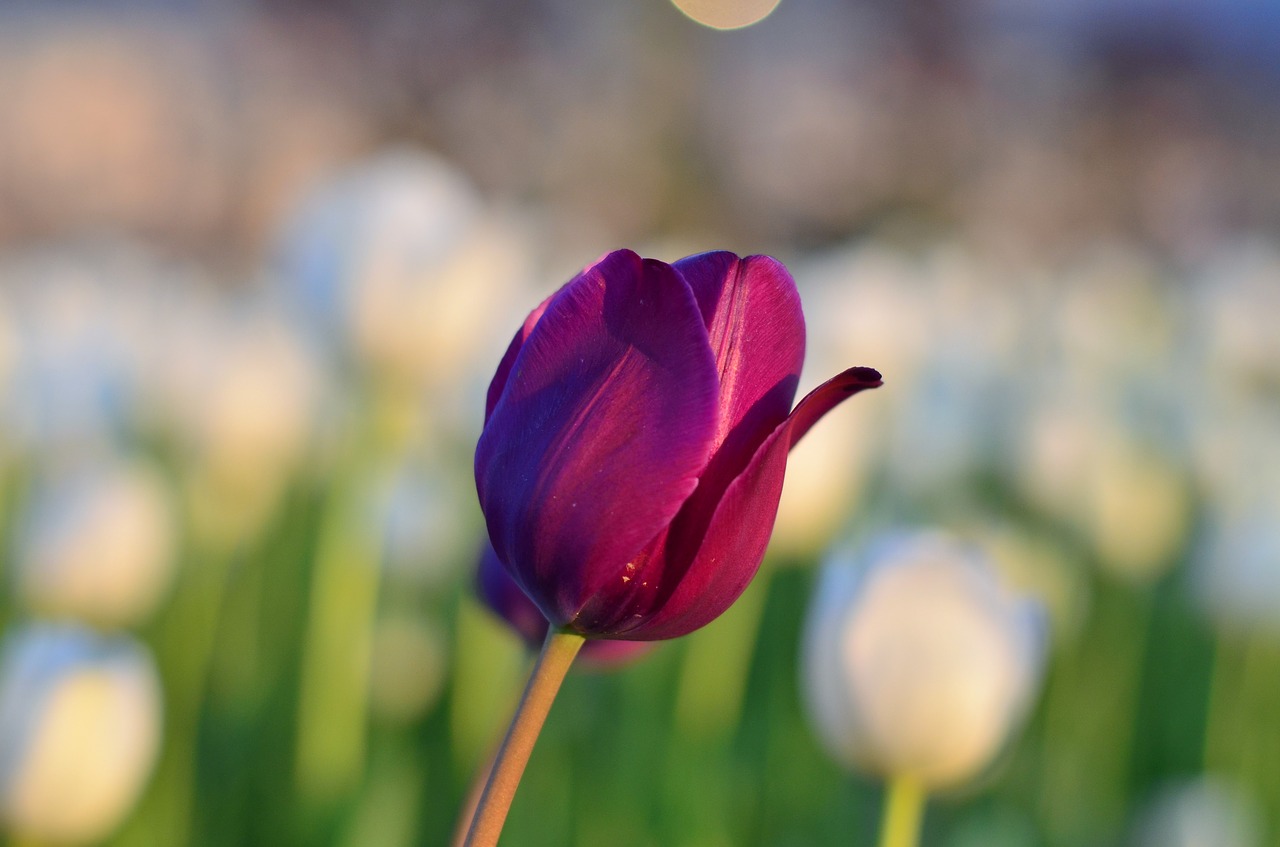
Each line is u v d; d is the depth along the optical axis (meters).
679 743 1.19
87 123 5.15
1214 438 1.81
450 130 5.11
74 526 1.14
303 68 5.36
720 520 0.76
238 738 1.21
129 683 0.96
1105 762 1.44
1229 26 6.13
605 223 4.76
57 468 1.55
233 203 5.05
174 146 5.19
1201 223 5.49
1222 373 2.01
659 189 4.98
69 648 0.96
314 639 1.14
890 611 0.93
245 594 1.37
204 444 1.36
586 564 0.77
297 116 5.27
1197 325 2.11
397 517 1.26
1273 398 2.03
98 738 0.95
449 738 1.24
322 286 1.17
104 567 1.14
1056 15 5.98
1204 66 6.05
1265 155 5.76
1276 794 1.43
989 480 1.75
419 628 1.29
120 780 0.96
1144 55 5.96
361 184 1.18
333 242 1.17
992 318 2.07
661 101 5.13
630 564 0.77
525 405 0.77
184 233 4.95
